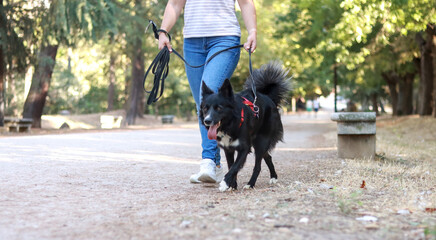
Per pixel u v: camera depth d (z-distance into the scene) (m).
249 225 2.87
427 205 3.51
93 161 6.94
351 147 7.62
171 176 5.44
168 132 18.34
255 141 4.69
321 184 4.54
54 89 38.75
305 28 18.31
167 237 2.65
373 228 2.82
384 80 35.16
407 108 29.03
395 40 17.53
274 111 4.90
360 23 10.77
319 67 22.50
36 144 10.27
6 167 5.94
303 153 9.01
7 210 3.40
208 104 4.06
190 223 2.96
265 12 25.94
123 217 3.22
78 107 43.44
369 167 6.21
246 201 3.69
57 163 6.53
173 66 29.59
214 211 3.33
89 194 4.15
